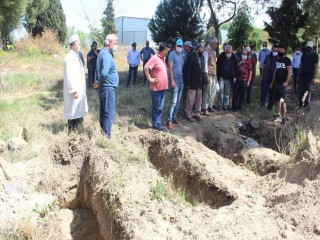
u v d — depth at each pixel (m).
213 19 16.45
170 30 19.34
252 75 11.00
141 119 9.14
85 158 6.27
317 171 5.21
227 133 8.67
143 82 15.82
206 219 4.30
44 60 25.55
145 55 14.70
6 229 4.86
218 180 5.65
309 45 10.57
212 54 9.56
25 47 26.69
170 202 4.81
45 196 5.75
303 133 7.65
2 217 5.06
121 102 11.07
